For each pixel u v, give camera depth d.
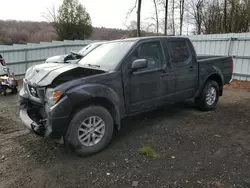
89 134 3.14
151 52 3.91
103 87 3.17
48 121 2.88
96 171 2.79
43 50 12.06
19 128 4.24
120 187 2.48
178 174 2.70
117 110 3.37
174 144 3.49
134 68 3.38
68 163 2.98
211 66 5.04
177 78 4.27
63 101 2.81
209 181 2.56
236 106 5.66
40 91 3.03
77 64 3.73
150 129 4.10
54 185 2.54
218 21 15.24
